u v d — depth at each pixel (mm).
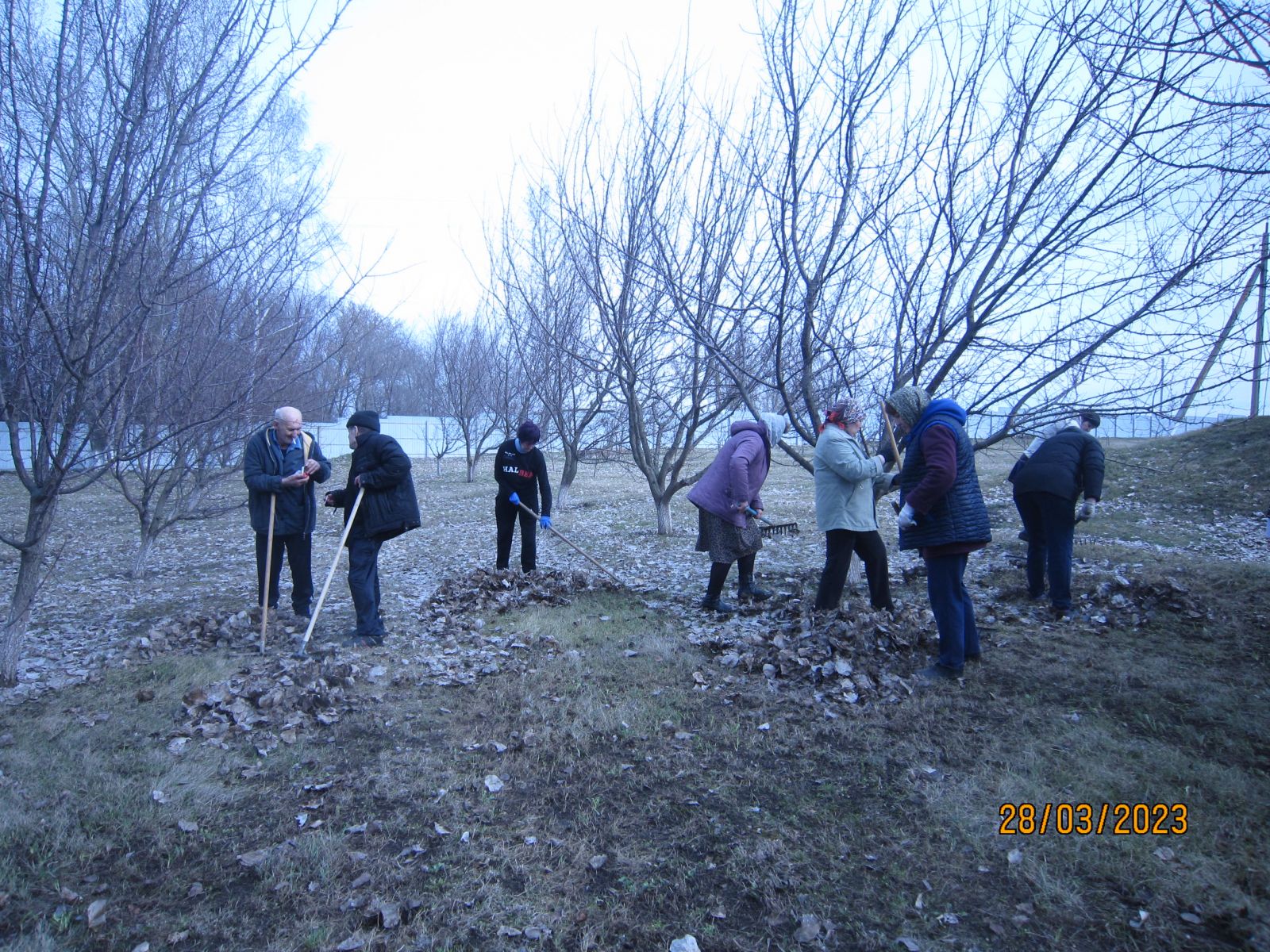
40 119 4293
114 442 5047
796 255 5660
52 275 4418
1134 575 6426
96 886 2840
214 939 2570
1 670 4777
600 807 3365
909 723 4031
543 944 2537
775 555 8906
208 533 11914
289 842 3088
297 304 6555
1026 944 2469
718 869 2910
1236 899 2594
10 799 3383
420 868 2938
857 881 2822
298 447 6312
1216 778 3334
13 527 12578
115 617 6605
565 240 9875
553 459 24594
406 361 31078
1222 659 4770
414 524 5816
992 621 5688
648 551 9602
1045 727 3928
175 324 6230
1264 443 13344
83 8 4449
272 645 5660
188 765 3736
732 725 4129
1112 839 2979
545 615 6395
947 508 4359
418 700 4613
